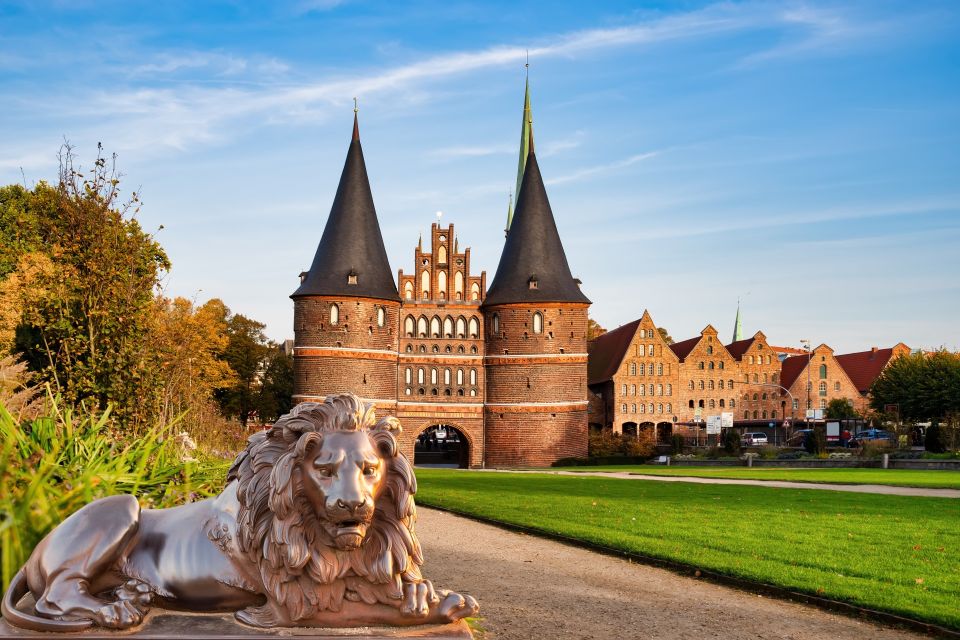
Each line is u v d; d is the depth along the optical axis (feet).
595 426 308.60
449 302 217.15
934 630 24.35
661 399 293.23
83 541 12.88
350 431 12.92
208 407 95.81
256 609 12.93
